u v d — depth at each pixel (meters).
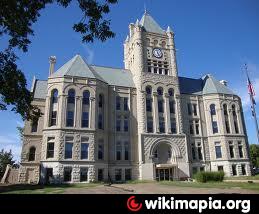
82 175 42.75
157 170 48.91
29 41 21.52
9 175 47.03
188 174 49.66
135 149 49.44
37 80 52.81
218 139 55.69
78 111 45.12
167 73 56.44
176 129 52.75
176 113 53.59
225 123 57.00
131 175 47.69
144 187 29.95
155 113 51.59
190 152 53.97
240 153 56.03
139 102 51.62
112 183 40.81
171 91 55.03
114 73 56.09
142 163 47.69
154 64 55.78
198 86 62.19
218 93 58.34
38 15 19.38
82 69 48.69
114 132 49.03
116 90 51.97
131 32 60.41
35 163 45.28
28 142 46.12
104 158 46.12
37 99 49.19
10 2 17.70
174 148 50.81
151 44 56.81
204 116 58.19
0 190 27.05
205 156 55.03
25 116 26.06
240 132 57.47
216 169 54.16
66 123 44.00
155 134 50.03
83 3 16.16
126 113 51.22
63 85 45.44
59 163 41.38
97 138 45.81
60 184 37.34
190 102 58.09
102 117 48.56
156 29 59.62
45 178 40.97
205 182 34.62
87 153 43.97
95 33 16.59
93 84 47.56
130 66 59.47
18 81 23.38
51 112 44.94
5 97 23.22
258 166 91.44
